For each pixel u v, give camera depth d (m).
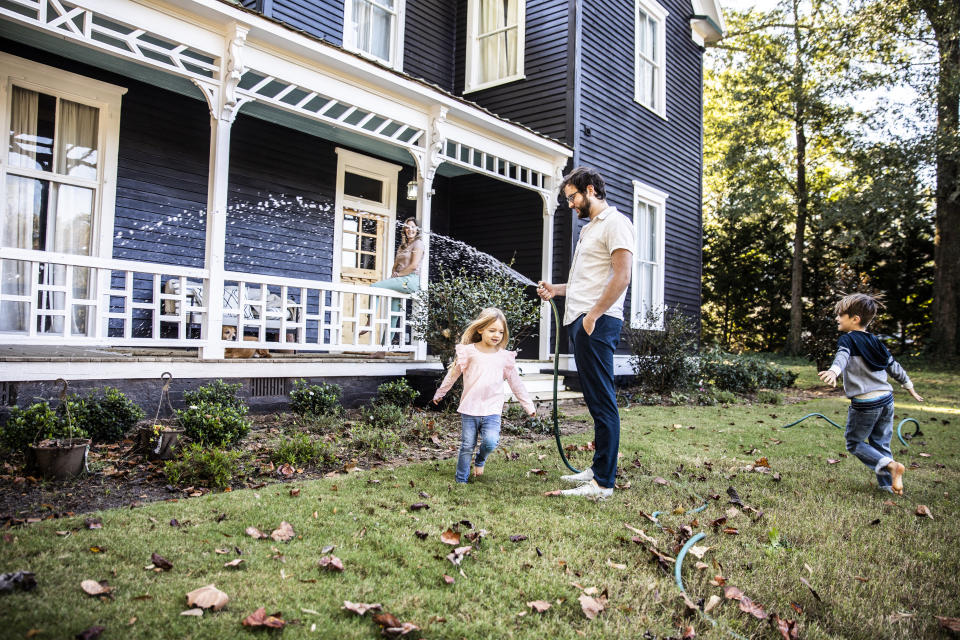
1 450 3.52
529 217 9.68
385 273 9.25
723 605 2.19
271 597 2.01
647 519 2.98
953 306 15.84
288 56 5.82
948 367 14.81
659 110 11.59
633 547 2.63
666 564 2.45
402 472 3.73
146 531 2.52
